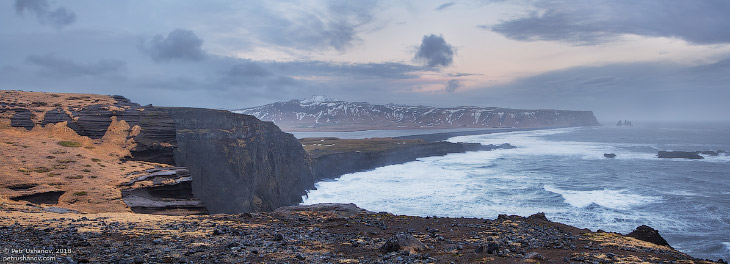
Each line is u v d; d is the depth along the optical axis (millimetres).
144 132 55375
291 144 104312
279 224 23250
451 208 76875
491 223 24297
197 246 15836
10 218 22094
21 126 50625
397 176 124250
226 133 78875
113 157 49188
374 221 24516
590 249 16938
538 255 14656
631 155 178500
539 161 160625
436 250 16078
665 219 65312
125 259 13133
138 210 34656
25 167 39438
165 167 49438
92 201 34594
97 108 58219
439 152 197500
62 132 51656
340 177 125312
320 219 25125
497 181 108500
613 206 74938
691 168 132250
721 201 78188
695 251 50844
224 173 75750
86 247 15133
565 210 72625
